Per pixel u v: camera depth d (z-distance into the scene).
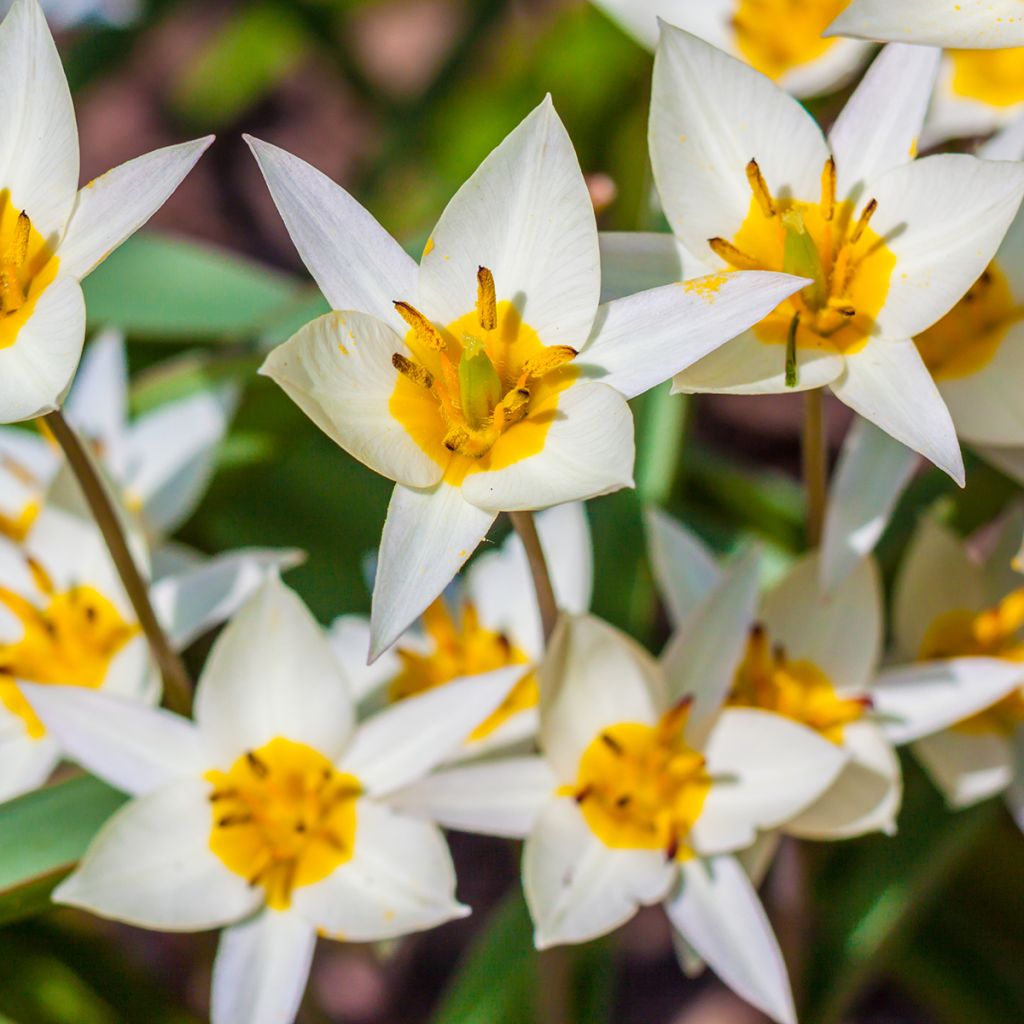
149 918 0.50
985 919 0.59
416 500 0.48
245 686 0.51
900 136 0.50
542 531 0.54
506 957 0.54
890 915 0.56
